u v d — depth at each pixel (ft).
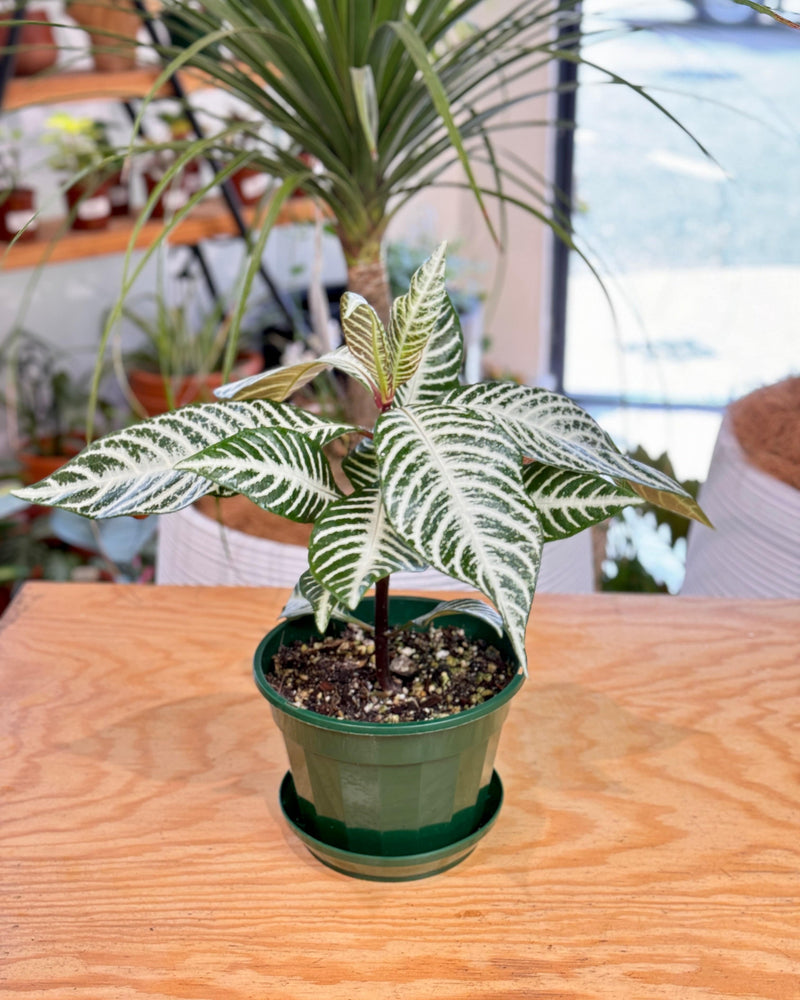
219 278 10.66
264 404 2.31
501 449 2.04
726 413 5.00
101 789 2.85
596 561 5.81
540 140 11.47
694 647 3.51
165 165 8.38
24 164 8.87
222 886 2.50
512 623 1.83
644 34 11.07
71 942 2.33
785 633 3.59
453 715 2.20
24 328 9.17
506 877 2.51
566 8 3.65
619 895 2.45
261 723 3.17
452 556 1.88
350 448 2.54
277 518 4.75
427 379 2.47
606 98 11.57
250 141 8.02
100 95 4.43
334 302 10.16
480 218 12.23
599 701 3.23
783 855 2.57
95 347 9.69
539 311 12.28
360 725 2.16
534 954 2.28
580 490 2.34
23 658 3.50
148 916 2.40
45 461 8.00
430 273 2.12
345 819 2.38
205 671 3.43
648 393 12.17
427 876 2.51
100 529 6.35
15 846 2.63
